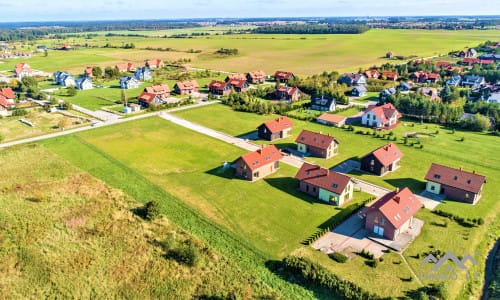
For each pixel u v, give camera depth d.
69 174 71.12
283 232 53.91
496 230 55.28
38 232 52.72
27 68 183.38
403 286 43.38
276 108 116.50
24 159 77.62
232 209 59.84
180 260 47.53
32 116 109.19
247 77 170.12
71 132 95.19
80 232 52.97
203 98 135.38
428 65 185.38
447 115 104.56
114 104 125.62
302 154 82.50
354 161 79.00
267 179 70.38
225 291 42.59
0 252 48.44
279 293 42.28
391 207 53.16
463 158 79.94
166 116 110.94
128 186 66.88
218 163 77.38
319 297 41.75
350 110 120.44
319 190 63.03
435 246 50.69
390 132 93.62
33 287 43.25
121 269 46.03
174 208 59.78
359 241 51.97
